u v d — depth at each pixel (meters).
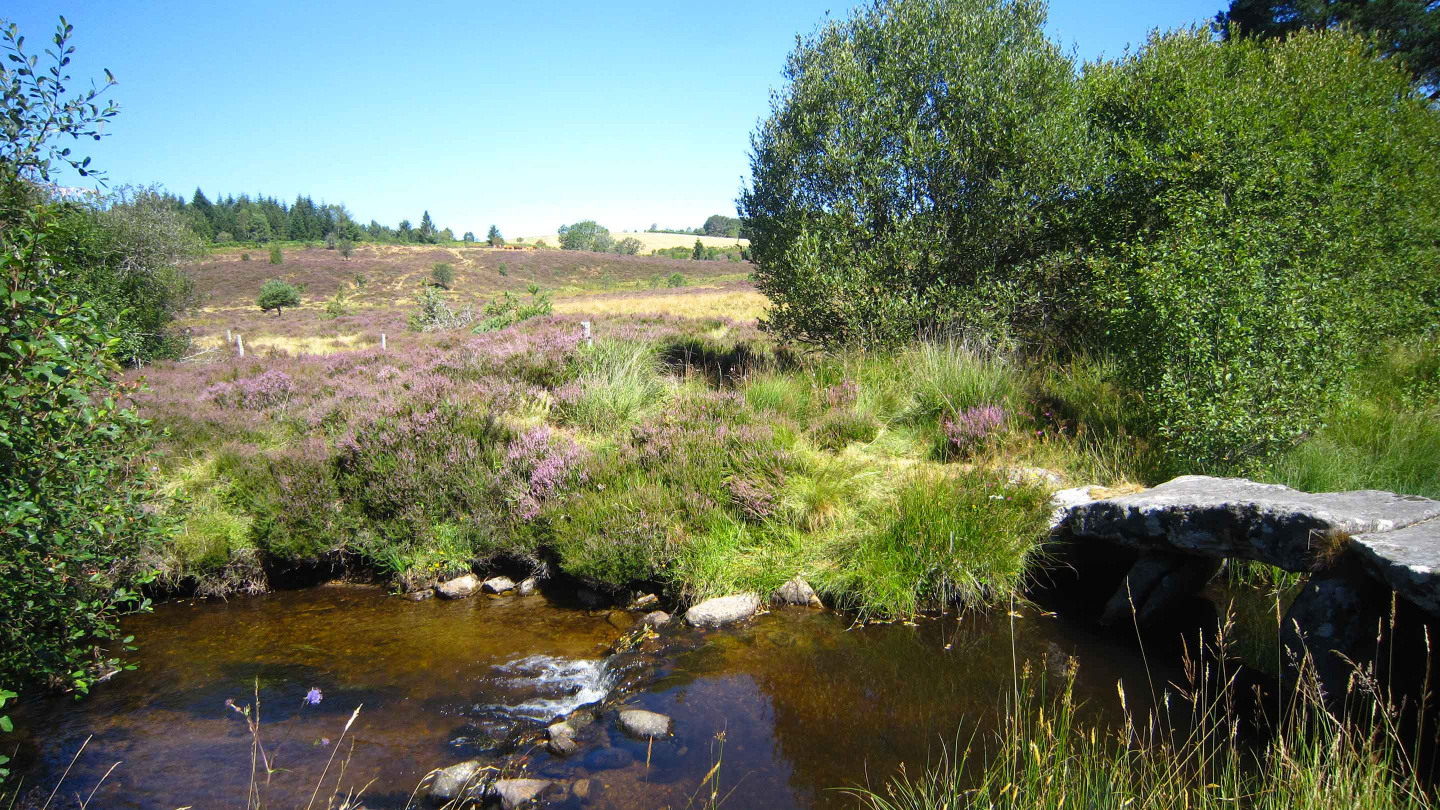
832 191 8.93
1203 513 4.03
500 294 62.75
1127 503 4.55
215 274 66.44
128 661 4.66
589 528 5.53
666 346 11.81
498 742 3.60
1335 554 3.36
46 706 4.08
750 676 4.09
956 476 5.80
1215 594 4.64
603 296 50.00
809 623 4.75
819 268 8.63
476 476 6.34
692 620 4.77
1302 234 6.23
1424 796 2.50
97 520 3.56
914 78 8.79
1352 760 2.74
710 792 3.09
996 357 7.90
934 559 4.89
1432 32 16.22
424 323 27.31
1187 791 2.84
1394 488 5.14
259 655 4.71
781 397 7.86
